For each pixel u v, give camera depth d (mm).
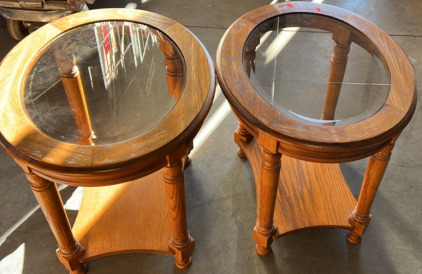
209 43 2410
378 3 2652
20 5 2049
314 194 1665
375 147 1244
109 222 1597
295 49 1496
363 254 1596
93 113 1263
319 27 1570
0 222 1677
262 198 1410
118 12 1580
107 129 1208
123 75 1383
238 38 1482
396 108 1256
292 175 1731
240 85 1322
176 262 1559
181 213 1380
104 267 1560
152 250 1527
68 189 1778
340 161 1235
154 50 1457
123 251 1529
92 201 1658
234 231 1667
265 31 1540
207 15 2594
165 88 1331
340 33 1548
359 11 2600
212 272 1558
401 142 1938
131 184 1713
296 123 1219
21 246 1614
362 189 1470
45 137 1167
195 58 1398
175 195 1305
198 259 1589
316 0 2680
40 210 1713
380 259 1581
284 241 1632
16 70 1353
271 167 1302
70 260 1466
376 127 1206
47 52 1439
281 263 1577
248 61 1426
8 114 1214
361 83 1378
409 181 1801
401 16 2566
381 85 1353
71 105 1282
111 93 1322
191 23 2537
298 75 1418
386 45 1469
